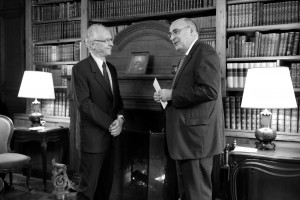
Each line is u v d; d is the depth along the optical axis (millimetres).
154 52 3658
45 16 4738
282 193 3068
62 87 4625
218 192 3383
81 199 2697
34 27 4828
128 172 3455
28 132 4113
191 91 2266
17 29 5309
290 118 3104
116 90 2930
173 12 3725
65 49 4551
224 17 3406
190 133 2324
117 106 2926
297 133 3049
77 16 4457
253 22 3328
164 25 3557
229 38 3449
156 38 3648
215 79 2260
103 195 2938
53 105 4641
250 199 3160
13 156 3732
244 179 3164
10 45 5406
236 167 2807
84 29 4297
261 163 2711
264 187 3135
